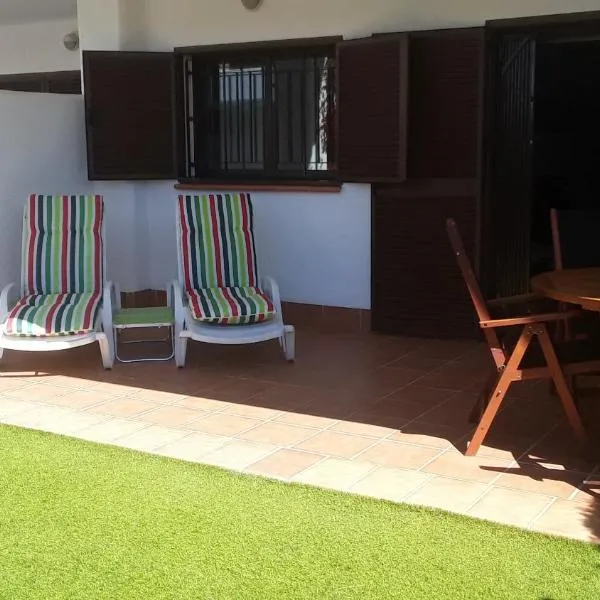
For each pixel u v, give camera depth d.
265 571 3.23
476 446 4.39
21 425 4.99
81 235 6.84
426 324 7.09
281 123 7.72
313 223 7.55
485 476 4.13
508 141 6.84
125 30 7.96
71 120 7.94
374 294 7.26
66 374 6.14
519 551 3.35
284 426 4.92
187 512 3.75
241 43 7.62
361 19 7.07
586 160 9.52
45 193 7.73
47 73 10.88
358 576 3.18
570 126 9.46
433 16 6.77
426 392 5.57
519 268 7.06
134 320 6.35
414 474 4.17
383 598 3.03
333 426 4.91
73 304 6.37
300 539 3.48
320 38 7.26
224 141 8.05
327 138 7.50
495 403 4.34
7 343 6.06
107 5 7.94
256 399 5.46
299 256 7.67
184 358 6.27
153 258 8.37
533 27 6.48
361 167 6.95
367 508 3.76
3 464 4.34
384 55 6.66
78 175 8.07
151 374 6.11
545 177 9.55
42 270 6.74
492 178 6.80
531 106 6.82
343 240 7.43
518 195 6.95
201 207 6.86
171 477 4.15
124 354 6.70
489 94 6.66
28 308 6.30
